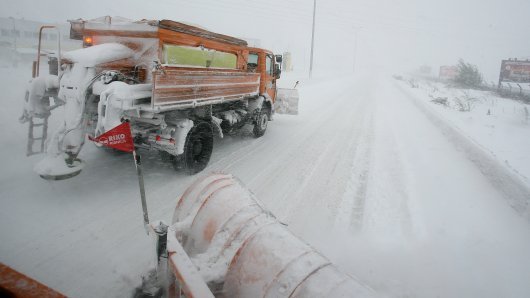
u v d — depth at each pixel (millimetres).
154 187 5191
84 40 5902
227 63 7203
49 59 5617
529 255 3947
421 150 8445
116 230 3916
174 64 5488
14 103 8508
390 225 4508
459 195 5664
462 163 7465
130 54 5320
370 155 7805
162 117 5012
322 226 4359
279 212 4668
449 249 3988
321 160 7207
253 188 5438
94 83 4605
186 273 2029
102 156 6320
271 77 9477
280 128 10453
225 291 2221
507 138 10352
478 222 4727
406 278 3385
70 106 4594
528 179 6438
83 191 4863
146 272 3195
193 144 5730
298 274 2031
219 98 6383
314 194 5371
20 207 4227
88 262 3299
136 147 5480
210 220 2605
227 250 2342
